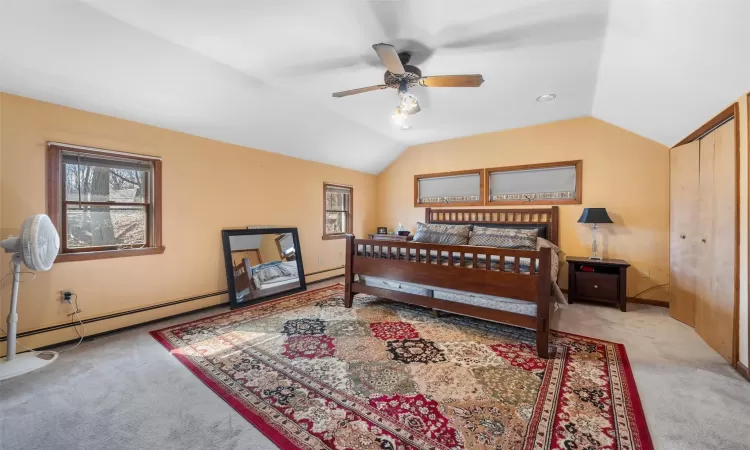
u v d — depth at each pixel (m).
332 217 5.39
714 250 2.54
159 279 3.19
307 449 1.44
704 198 2.76
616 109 3.42
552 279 2.88
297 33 2.18
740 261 2.16
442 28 2.11
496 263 2.96
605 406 1.75
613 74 2.68
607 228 3.99
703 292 2.73
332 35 2.21
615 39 2.16
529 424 1.60
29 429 1.56
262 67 2.71
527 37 2.21
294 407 1.75
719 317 2.44
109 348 2.52
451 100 3.51
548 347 2.47
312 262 4.96
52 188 2.51
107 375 2.09
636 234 3.83
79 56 2.24
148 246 3.14
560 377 2.07
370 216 6.09
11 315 2.22
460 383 2.00
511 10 1.91
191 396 1.85
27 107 2.39
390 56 1.97
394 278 3.28
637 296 3.83
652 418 1.65
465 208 5.08
